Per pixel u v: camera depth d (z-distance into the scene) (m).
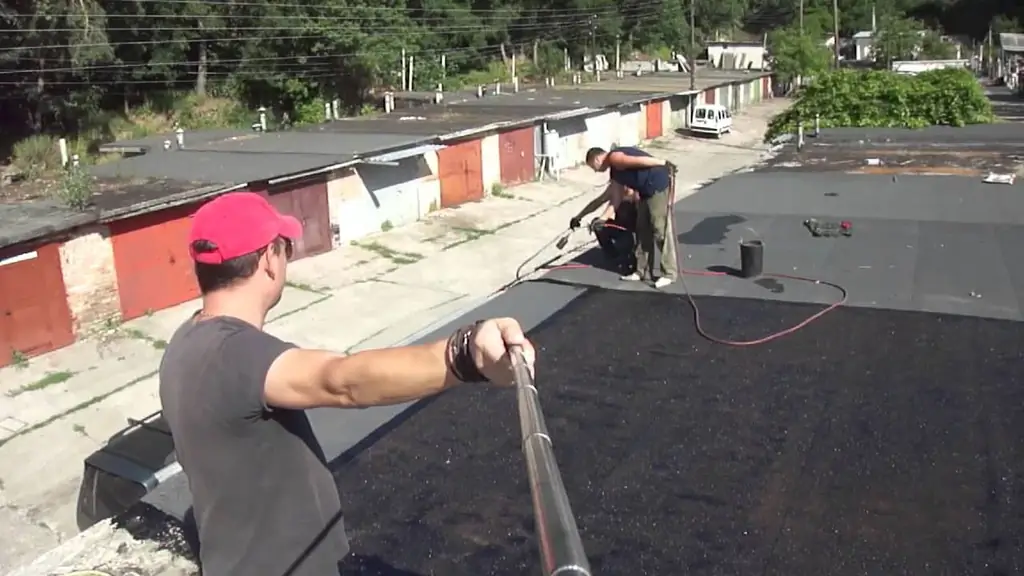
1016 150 11.90
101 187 17.81
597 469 3.84
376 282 19.48
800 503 3.47
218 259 1.76
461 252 21.78
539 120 29.70
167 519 3.70
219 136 25.52
